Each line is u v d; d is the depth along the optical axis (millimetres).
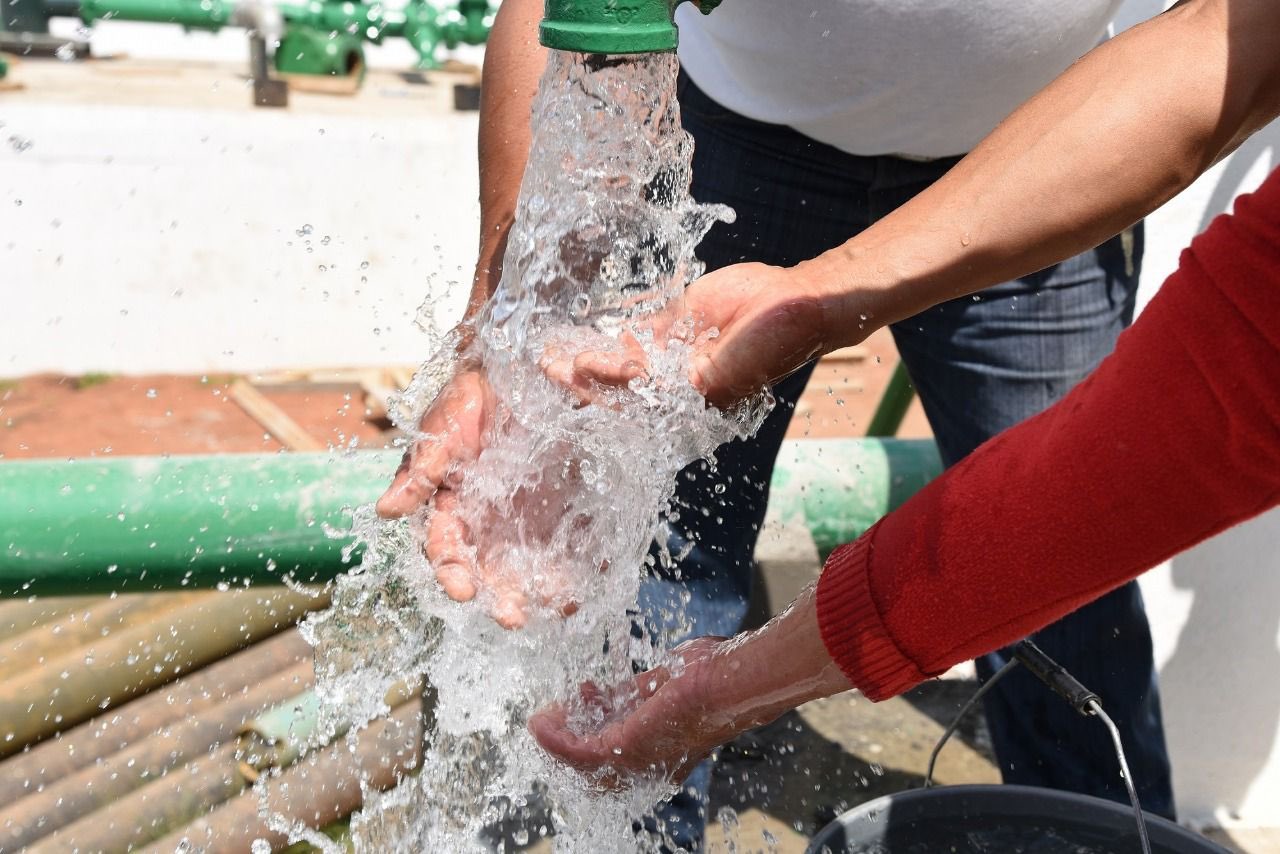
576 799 1320
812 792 2078
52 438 3748
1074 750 1620
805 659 1084
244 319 4199
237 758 1957
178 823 1869
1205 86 1015
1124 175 1029
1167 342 860
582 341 1207
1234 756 2072
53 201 4004
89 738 1977
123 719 2018
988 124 1483
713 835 1943
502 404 1238
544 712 1297
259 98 4164
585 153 1144
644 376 1156
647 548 1287
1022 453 951
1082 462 898
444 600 1280
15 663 2047
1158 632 1985
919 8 1325
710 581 1660
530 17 1449
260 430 3895
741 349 1127
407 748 2006
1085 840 1214
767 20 1398
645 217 1203
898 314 1104
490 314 1269
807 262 1155
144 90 4230
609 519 1256
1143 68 1031
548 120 1135
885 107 1449
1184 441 857
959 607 982
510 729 1407
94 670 2014
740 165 1595
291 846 1892
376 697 1501
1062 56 1412
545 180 1164
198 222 4082
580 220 1183
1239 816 2117
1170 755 2070
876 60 1387
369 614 1511
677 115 1159
